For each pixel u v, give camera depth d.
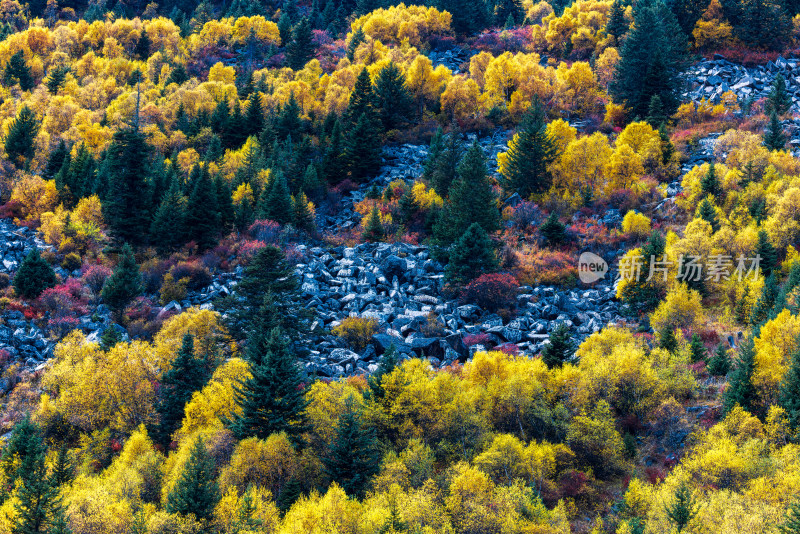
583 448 44.50
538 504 37.59
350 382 51.41
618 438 43.94
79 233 82.75
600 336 52.84
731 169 80.62
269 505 36.62
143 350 54.28
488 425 46.00
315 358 57.62
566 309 65.31
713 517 34.19
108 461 47.75
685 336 55.41
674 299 57.38
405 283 71.88
